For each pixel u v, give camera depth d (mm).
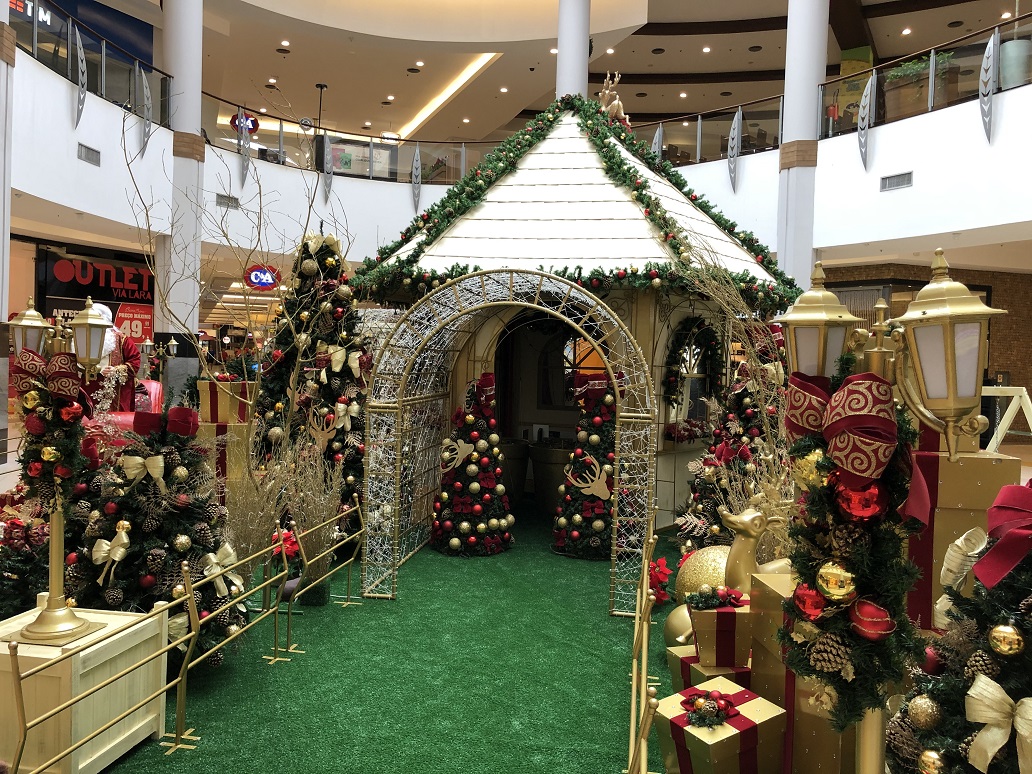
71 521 3957
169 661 3867
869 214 10680
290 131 14062
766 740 2893
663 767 3176
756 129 12273
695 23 17547
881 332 2049
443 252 6762
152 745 3385
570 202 7012
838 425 1885
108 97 10461
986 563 1904
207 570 3988
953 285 1863
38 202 9281
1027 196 8734
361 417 6535
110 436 4109
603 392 6715
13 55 8148
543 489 8508
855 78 10930
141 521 3842
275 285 6645
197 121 12391
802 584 2055
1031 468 11430
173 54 12180
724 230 7914
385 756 3332
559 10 13977
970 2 15453
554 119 7852
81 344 3219
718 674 3459
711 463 6023
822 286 2207
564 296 5559
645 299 6762
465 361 7508
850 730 2686
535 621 5078
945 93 9695
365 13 16172
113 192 10562
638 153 7902
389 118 23109
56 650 2969
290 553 5125
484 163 7504
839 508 1986
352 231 14414
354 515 6320
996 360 15688
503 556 6699
